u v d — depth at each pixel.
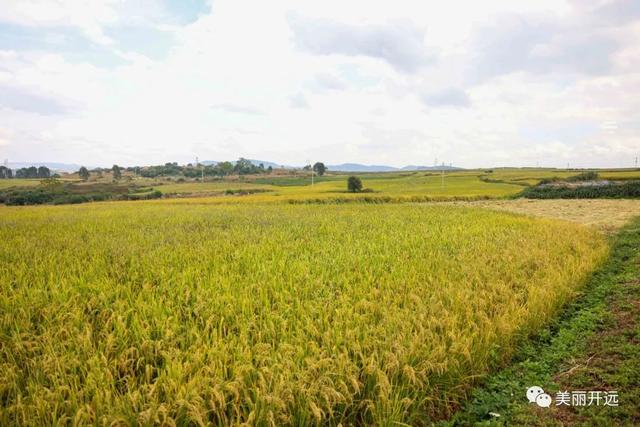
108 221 22.88
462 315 6.92
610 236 16.86
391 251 12.05
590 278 10.11
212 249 12.53
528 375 5.65
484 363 5.76
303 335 5.77
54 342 5.68
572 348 6.33
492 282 8.77
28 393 4.70
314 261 10.57
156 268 9.98
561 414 4.71
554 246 12.88
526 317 7.02
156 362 5.36
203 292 7.62
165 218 24.52
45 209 35.78
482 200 47.91
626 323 7.11
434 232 16.25
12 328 6.14
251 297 7.41
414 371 4.86
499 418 4.73
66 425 4.21
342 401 4.59
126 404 4.18
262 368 4.71
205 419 4.15
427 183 86.81
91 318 6.75
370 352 5.46
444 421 4.79
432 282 8.54
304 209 32.12
